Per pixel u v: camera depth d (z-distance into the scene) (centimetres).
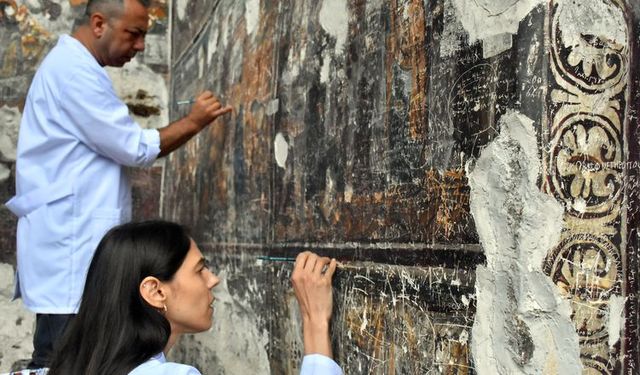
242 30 340
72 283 262
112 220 270
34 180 265
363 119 208
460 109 158
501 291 144
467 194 155
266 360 286
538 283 136
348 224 215
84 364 144
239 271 326
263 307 291
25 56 476
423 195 173
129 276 149
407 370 178
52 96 262
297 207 259
